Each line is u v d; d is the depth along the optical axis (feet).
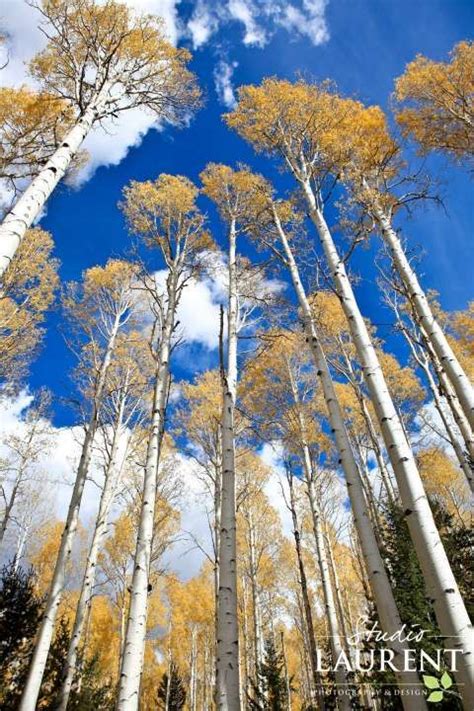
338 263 19.84
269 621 58.39
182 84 27.81
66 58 24.16
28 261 34.04
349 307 17.74
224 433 19.54
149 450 19.40
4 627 29.30
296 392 35.09
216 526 33.14
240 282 29.73
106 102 23.72
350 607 57.41
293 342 37.37
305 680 66.95
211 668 67.82
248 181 31.42
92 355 35.29
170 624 71.82
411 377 42.14
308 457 31.76
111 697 45.03
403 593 19.19
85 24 23.85
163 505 40.86
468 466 30.07
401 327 30.35
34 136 25.02
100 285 38.91
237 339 24.39
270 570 57.31
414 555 21.25
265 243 25.76
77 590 61.77
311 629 25.67
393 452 12.93
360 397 33.91
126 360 38.83
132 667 13.71
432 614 17.61
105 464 35.09
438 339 21.89
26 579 32.91
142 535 16.89
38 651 20.94
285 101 26.86
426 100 28.09
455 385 20.31
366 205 26.81
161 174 31.65
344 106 26.76
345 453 15.43
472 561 23.56
